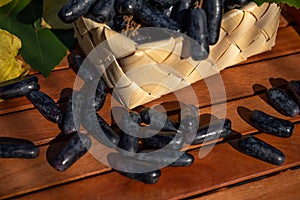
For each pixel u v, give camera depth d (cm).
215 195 50
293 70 60
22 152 50
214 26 51
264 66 60
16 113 54
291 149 53
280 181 51
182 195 49
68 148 50
